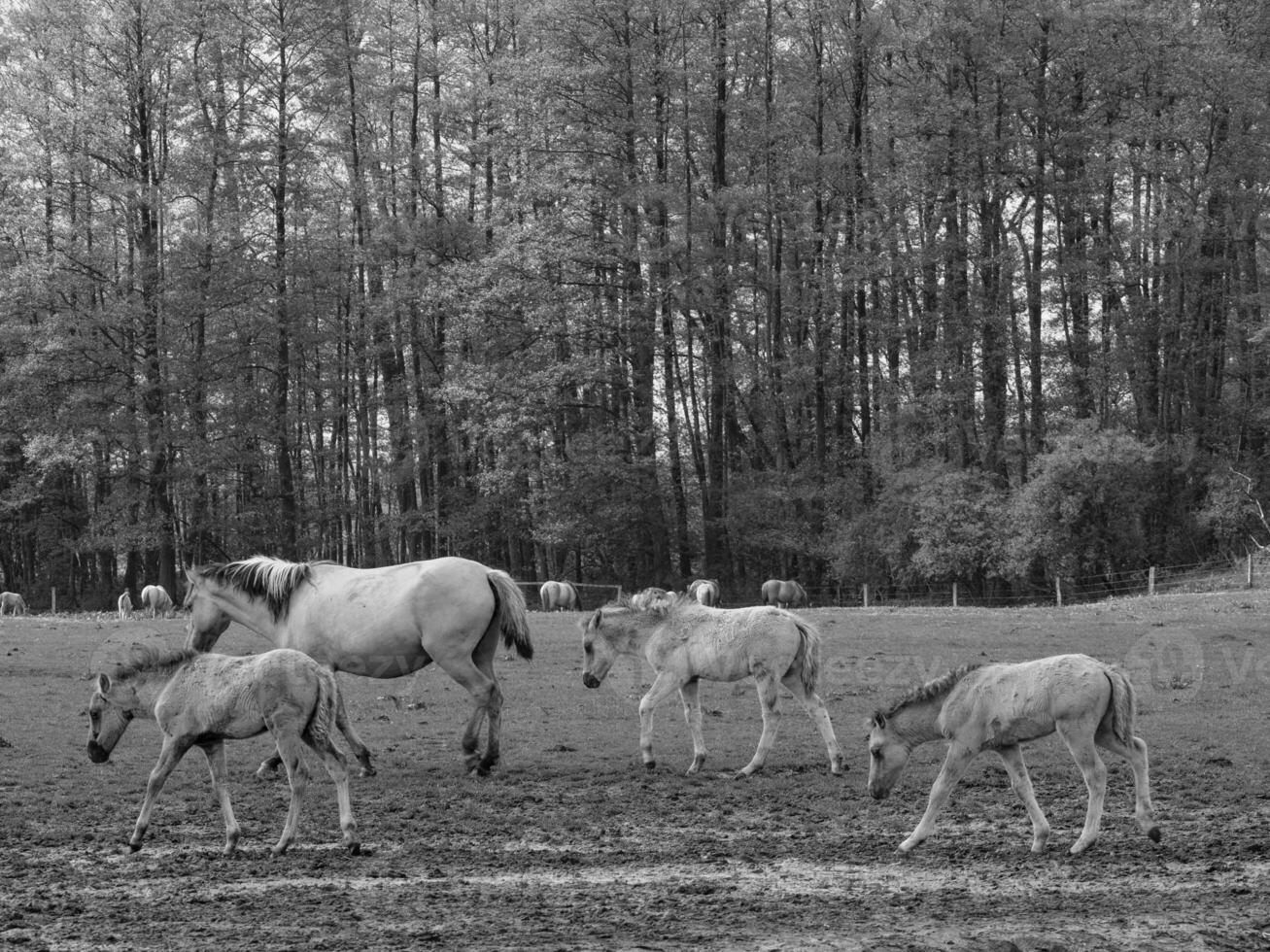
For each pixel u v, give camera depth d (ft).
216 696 40.06
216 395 185.98
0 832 43.32
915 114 180.45
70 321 161.99
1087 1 180.14
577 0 177.47
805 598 152.15
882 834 42.37
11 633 105.50
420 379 190.29
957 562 159.63
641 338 178.19
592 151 181.68
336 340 197.98
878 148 191.52
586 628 56.08
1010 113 184.65
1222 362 188.03
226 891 35.37
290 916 32.48
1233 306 183.21
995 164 179.11
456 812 46.29
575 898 34.37
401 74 196.03
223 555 188.96
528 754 57.88
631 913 32.60
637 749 59.06
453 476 197.47
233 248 176.96
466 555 192.85
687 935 30.35
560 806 47.21
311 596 56.03
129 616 130.41
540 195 174.70
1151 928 30.48
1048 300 186.70
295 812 40.01
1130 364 178.70
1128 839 40.65
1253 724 63.57
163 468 170.71
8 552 212.02
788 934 30.35
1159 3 178.29
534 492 176.35
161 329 168.04
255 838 42.47
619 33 180.55
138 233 171.94
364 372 199.52
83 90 170.81
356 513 202.80
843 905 33.27
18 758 56.54
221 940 30.22
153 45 172.45
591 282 181.06
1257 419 178.60
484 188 203.10
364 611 54.85
